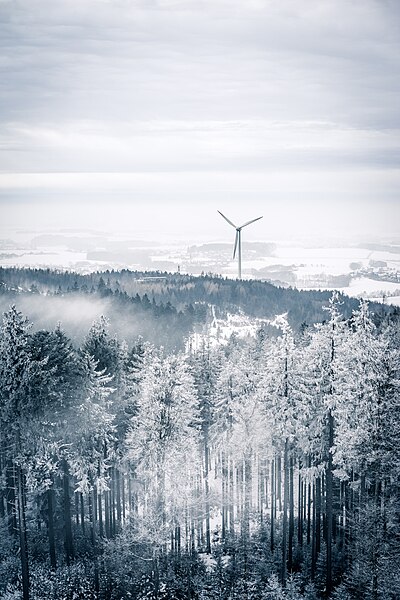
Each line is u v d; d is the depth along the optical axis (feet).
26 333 122.72
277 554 155.53
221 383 170.81
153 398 132.77
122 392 162.71
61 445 136.87
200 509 151.74
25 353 119.14
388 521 118.01
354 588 117.50
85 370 141.38
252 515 184.65
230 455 166.30
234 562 152.56
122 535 147.64
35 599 134.92
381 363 120.78
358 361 123.65
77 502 168.55
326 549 139.95
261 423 147.02
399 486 125.70
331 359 130.82
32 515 159.53
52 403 129.08
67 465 149.48
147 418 134.21
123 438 161.17
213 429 175.73
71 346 150.82
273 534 166.09
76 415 137.80
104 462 150.00
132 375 164.96
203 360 187.01
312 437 136.77
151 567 144.77
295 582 138.62
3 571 145.38
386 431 118.93
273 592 134.51
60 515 161.58
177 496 133.08
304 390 132.67
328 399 125.49
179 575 145.69
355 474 146.30
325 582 135.33
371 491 138.82
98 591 138.21
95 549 149.79
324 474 149.28
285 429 132.36
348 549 133.90
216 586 141.18
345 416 124.26
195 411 145.59
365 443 119.34
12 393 117.29
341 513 153.07
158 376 133.90
